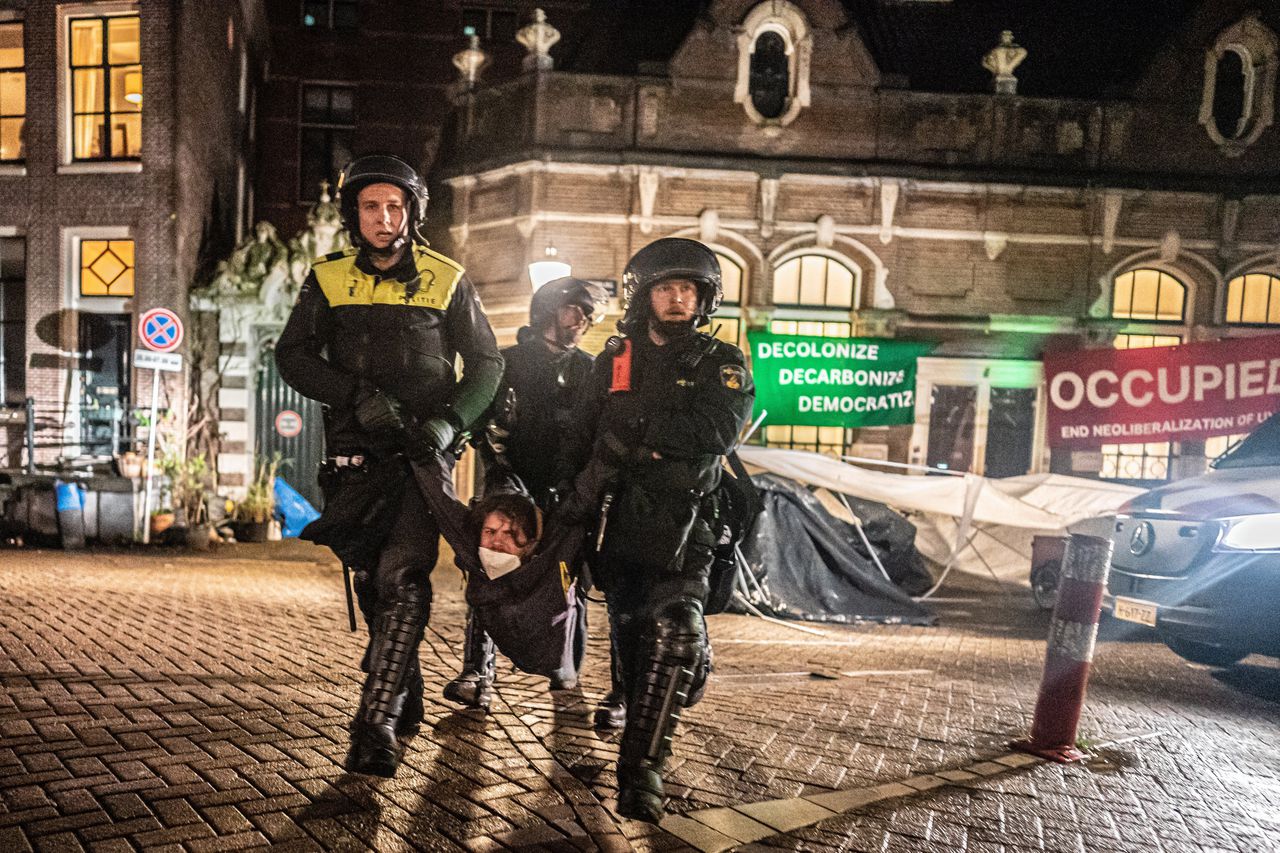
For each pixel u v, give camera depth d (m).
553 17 16.88
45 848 2.26
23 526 11.90
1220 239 13.91
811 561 8.43
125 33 13.25
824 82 13.75
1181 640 6.22
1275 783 3.49
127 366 13.49
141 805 2.56
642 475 2.77
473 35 14.87
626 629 2.91
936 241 13.90
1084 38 15.23
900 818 2.92
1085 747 3.79
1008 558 10.77
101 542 11.95
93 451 13.47
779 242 13.75
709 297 2.85
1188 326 14.08
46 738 3.09
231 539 12.74
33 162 13.40
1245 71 13.99
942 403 14.00
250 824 2.48
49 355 13.42
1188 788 3.38
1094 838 2.84
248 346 13.84
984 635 7.62
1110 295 13.98
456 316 3.04
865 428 13.92
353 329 2.91
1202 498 5.67
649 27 14.54
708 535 2.85
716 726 3.88
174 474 12.41
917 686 5.01
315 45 16.88
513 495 2.93
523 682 4.43
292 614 6.24
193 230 13.79
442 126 16.94
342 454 2.88
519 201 13.71
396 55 16.92
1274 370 11.97
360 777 2.88
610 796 2.93
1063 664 3.72
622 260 13.62
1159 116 13.93
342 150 17.03
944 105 13.83
